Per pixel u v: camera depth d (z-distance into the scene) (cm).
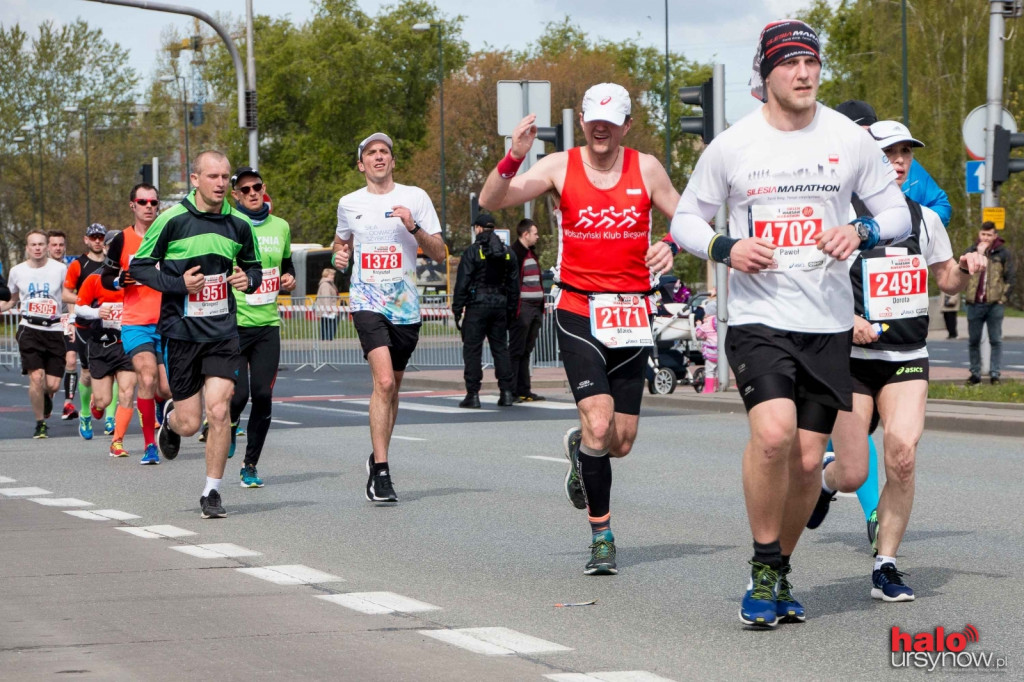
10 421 1977
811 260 622
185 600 721
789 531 654
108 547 891
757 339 624
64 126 8531
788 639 625
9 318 3077
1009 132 1981
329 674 566
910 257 723
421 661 588
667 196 778
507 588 750
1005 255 2066
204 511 1022
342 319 3238
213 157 1012
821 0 8131
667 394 2145
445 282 5341
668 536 923
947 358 3047
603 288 778
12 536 939
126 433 1770
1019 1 1975
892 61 5541
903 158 763
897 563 815
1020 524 954
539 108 2186
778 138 630
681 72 9556
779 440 614
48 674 571
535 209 7144
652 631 645
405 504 1082
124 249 1341
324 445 1556
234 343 1033
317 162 8550
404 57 9062
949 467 1267
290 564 827
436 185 7338
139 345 1351
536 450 1477
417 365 3058
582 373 775
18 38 8538
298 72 8588
